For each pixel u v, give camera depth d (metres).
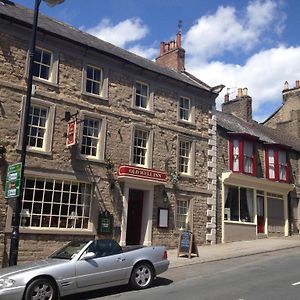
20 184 10.84
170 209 18.86
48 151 15.34
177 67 24.52
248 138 23.58
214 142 21.42
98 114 17.00
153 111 18.98
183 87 20.44
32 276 8.82
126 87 18.20
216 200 21.05
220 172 21.70
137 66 18.42
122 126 17.73
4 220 14.05
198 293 9.77
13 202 14.28
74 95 16.44
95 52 17.17
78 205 16.12
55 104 15.83
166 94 19.72
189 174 20.02
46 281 8.98
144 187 17.98
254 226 23.27
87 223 16.25
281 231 25.47
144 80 18.94
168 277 12.23
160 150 18.95
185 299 9.17
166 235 18.50
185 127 20.19
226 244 20.45
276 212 25.42
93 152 16.83
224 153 22.27
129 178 17.05
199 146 20.69
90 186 16.53
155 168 18.58
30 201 14.90
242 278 11.70
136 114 18.33
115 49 20.62
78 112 16.34
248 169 23.48
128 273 10.46
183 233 16.52
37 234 14.77
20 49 15.30
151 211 18.06
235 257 16.44
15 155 14.55
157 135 18.97
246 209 23.17
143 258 10.82
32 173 14.84
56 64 16.11
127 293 10.18
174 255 16.67
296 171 27.58
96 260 9.98
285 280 11.27
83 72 16.84
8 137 14.50
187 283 11.18
